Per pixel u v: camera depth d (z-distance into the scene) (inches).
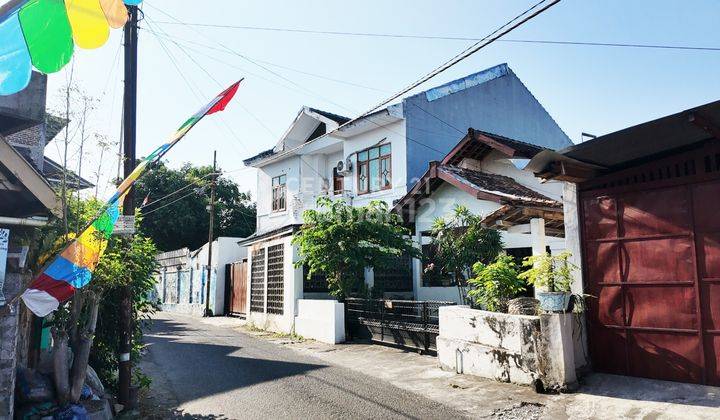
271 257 673.6
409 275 594.9
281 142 861.2
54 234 237.1
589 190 303.9
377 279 566.6
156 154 231.5
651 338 270.5
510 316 304.0
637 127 239.6
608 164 289.1
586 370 288.7
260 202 956.0
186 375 382.3
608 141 255.1
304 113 806.5
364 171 719.7
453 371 346.0
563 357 271.3
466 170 523.8
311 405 282.8
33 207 228.7
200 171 1378.0
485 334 323.0
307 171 853.2
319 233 510.6
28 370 247.8
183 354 475.8
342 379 343.9
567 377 270.7
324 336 525.0
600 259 294.4
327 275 555.2
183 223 1285.7
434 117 697.0
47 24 142.9
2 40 137.6
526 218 386.9
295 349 490.6
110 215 245.6
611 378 277.6
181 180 1333.7
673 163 271.4
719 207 251.8
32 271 230.2
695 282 256.4
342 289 522.0
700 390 243.6
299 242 541.3
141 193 1285.7
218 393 322.3
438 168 505.4
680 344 259.8
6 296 211.6
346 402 285.6
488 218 397.1
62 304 257.8
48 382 246.7
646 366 271.0
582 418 235.1
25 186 206.5
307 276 588.4
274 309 655.1
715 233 252.2
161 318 914.7
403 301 453.7
